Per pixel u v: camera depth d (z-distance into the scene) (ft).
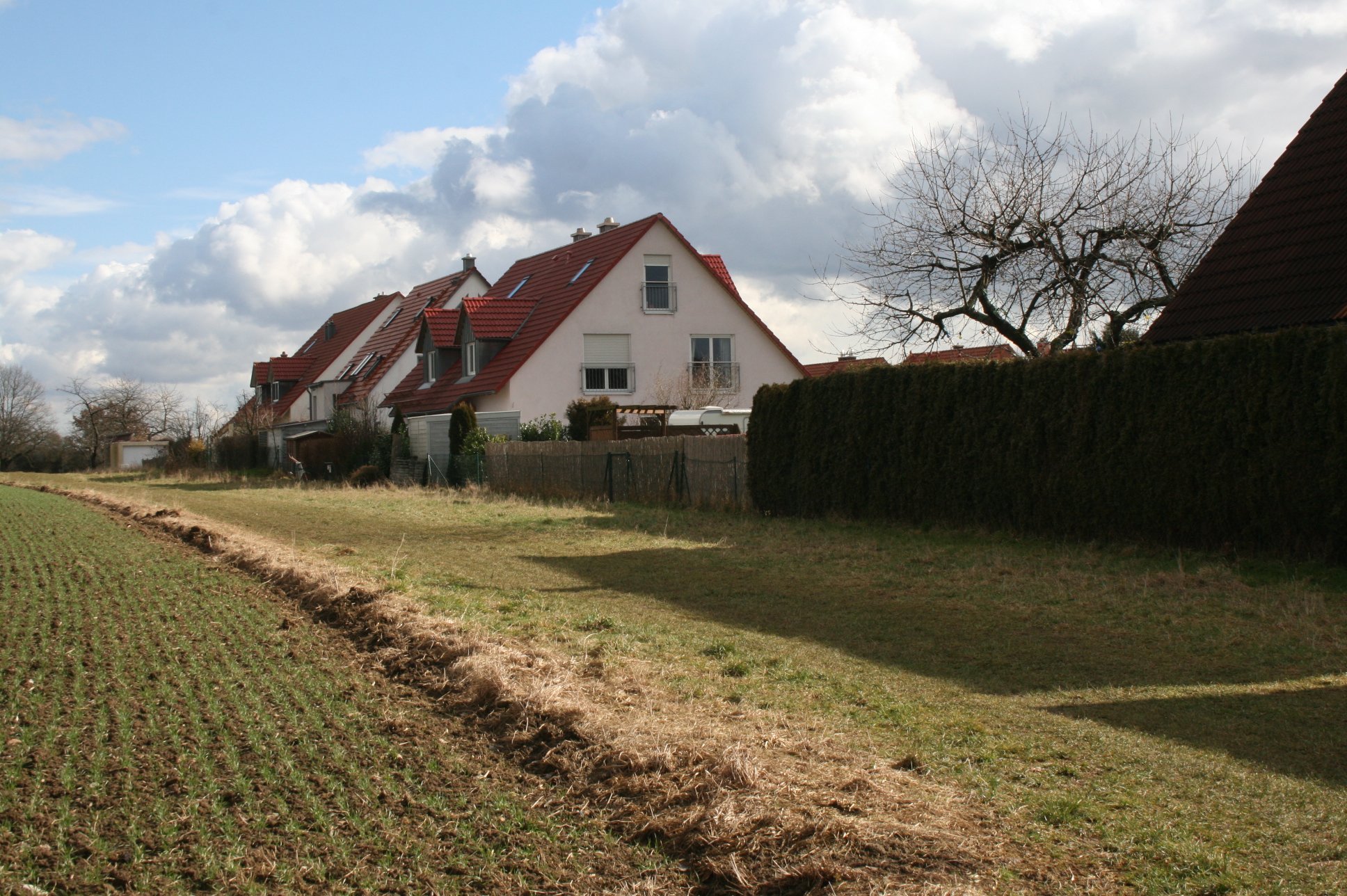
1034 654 23.59
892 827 12.46
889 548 43.04
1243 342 36.65
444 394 110.32
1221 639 24.67
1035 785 14.56
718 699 19.36
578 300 100.83
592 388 102.22
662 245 104.01
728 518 58.85
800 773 14.51
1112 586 32.19
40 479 145.48
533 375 99.86
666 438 70.23
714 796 13.47
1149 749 16.28
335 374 165.27
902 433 52.13
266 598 31.19
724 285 106.11
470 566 39.52
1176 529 39.14
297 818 13.73
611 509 66.74
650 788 14.20
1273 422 35.37
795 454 58.85
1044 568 36.45
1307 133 51.47
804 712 18.49
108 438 282.56
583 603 30.81
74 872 12.27
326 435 122.31
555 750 16.01
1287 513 35.04
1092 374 42.50
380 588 31.07
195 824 13.52
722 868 11.86
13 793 14.66
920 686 20.57
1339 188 47.39
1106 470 41.60
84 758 16.14
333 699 19.47
